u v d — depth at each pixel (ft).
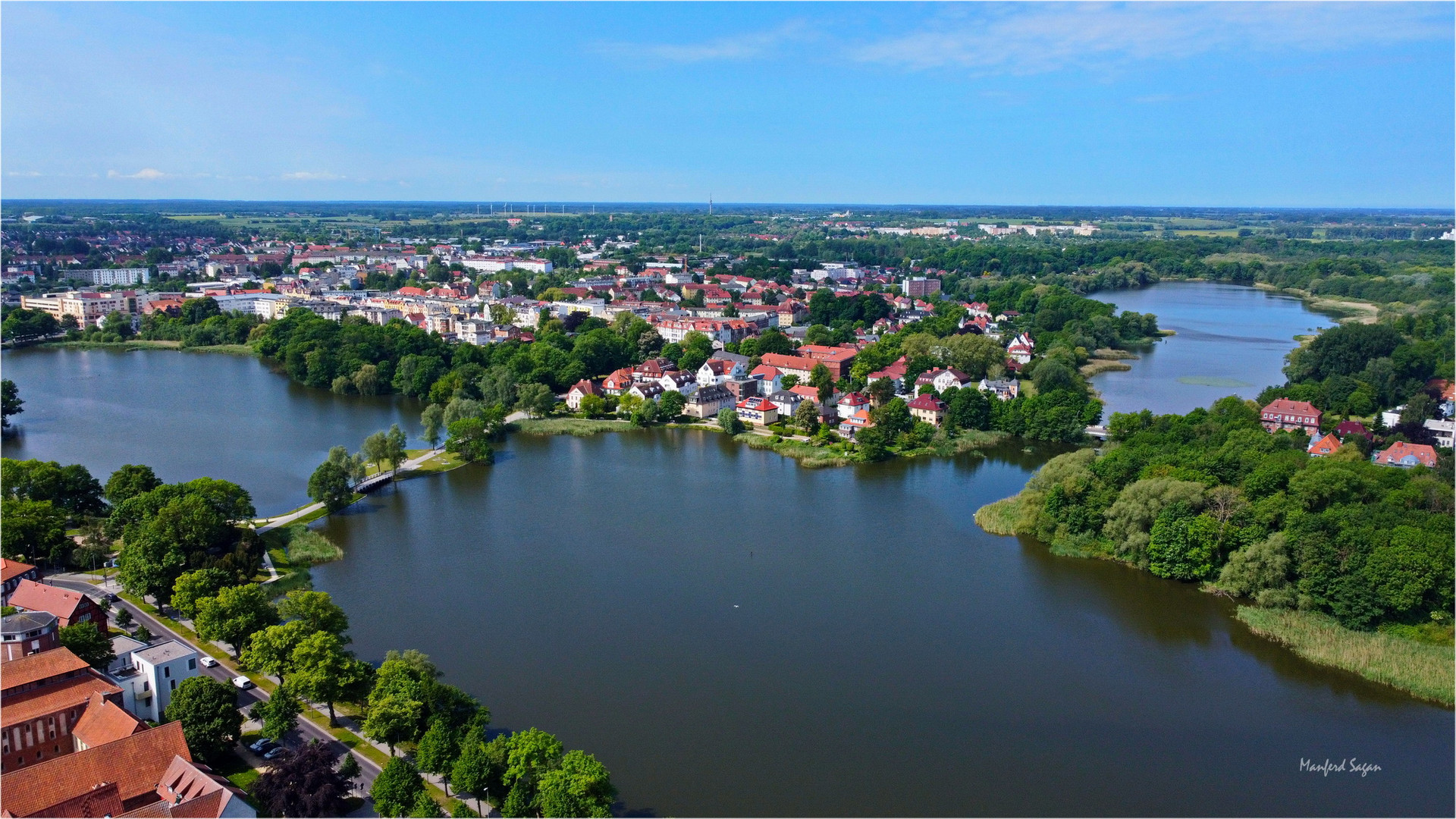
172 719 424.87
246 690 486.79
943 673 524.93
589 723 468.34
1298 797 418.92
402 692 435.53
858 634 570.05
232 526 645.92
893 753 447.42
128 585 577.02
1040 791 420.77
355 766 407.44
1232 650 556.10
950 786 423.23
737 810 402.52
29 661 433.89
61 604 508.94
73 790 360.07
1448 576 547.08
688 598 619.26
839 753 446.19
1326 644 550.77
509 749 400.88
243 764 424.05
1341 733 470.39
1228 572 620.49
